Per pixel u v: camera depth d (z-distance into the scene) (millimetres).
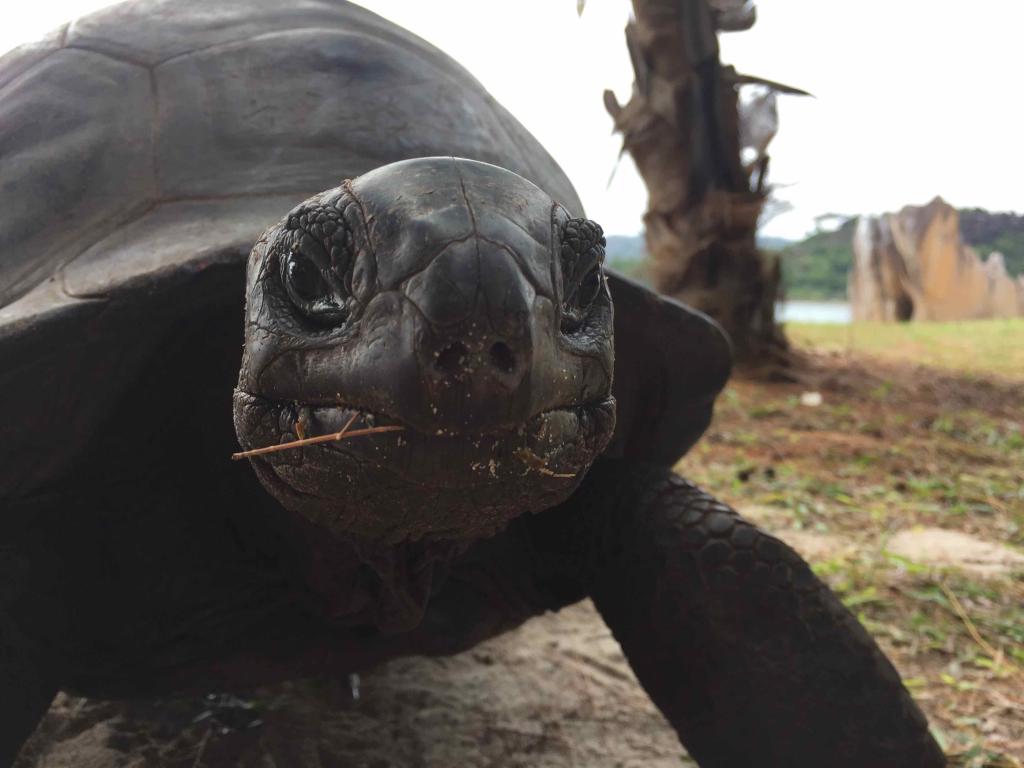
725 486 1493
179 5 667
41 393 461
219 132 570
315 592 538
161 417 528
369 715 772
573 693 826
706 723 562
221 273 466
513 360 302
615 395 650
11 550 499
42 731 720
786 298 2654
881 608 1022
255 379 346
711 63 2471
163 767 681
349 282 320
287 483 372
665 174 2541
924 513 1410
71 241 533
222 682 583
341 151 563
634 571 576
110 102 597
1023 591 1095
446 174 327
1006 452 1846
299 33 632
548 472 344
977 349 3412
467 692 820
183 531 541
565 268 342
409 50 669
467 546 488
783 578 552
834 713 538
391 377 302
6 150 584
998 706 815
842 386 2436
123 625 535
